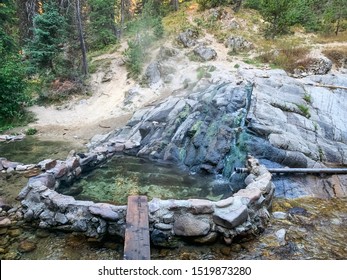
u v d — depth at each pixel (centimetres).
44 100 1561
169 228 471
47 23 1625
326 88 1129
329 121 958
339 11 1872
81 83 1630
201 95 1088
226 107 934
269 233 500
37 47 1659
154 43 1830
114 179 736
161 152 898
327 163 798
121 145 948
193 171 794
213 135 859
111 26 2244
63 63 1678
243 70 1269
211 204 489
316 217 558
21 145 1066
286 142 808
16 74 1426
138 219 443
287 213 570
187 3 2469
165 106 1110
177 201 498
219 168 771
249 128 849
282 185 682
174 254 449
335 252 449
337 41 1741
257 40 1778
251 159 736
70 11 1856
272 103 970
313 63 1398
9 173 753
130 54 1722
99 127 1255
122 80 1648
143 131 1038
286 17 1744
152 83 1515
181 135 923
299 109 977
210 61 1566
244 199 512
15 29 2309
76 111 1459
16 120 1367
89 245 466
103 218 478
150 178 743
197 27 1933
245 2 2227
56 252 446
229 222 461
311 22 1997
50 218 504
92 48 2127
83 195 642
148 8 2000
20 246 457
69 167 716
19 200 593
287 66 1421
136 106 1388
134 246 380
